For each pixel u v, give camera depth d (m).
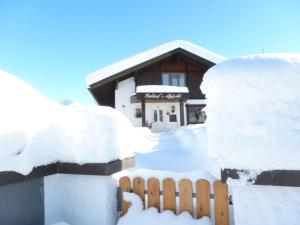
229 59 2.02
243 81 1.89
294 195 1.81
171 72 15.70
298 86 1.75
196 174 2.62
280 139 1.78
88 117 2.46
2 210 2.15
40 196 2.51
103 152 2.38
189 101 14.95
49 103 2.91
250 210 1.91
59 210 2.62
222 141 1.95
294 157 1.74
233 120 1.92
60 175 2.66
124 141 2.83
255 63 1.87
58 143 2.54
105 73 13.16
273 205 1.86
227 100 1.95
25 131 2.19
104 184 2.48
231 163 1.91
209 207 2.42
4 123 2.10
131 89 14.95
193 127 8.90
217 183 2.39
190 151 5.75
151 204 2.63
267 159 1.81
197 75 15.85
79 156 2.46
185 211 2.49
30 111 2.46
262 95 1.84
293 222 1.80
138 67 13.61
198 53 14.14
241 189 1.95
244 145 1.87
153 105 14.37
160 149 6.53
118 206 2.70
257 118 1.85
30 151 2.15
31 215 2.39
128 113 14.59
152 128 14.12
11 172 1.98
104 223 2.45
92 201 2.50
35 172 2.20
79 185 2.56
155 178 2.64
